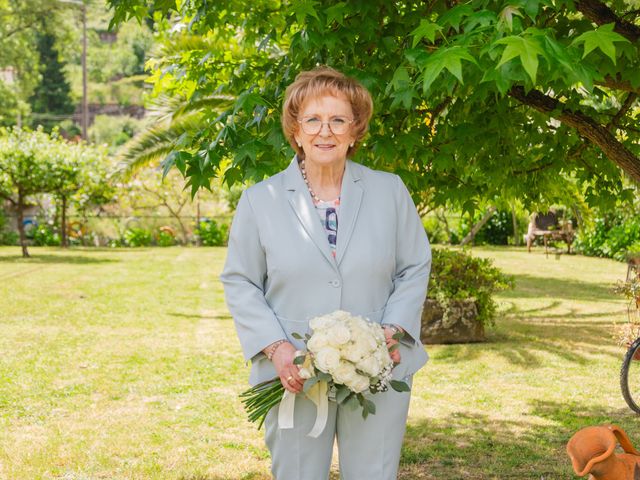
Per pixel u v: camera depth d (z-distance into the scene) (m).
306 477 2.38
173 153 3.34
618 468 2.54
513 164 4.82
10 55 39.16
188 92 5.30
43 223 25.31
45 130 57.12
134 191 24.64
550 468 4.29
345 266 2.34
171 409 5.52
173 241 25.61
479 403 5.76
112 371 6.77
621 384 5.42
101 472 4.18
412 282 2.46
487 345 8.02
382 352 2.17
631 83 3.53
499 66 2.14
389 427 2.39
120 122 61.88
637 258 7.50
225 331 9.07
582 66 2.26
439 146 4.10
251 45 5.12
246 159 3.34
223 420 5.25
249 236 2.41
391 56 3.55
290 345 2.29
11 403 5.62
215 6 4.45
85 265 17.62
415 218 2.53
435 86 2.58
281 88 3.66
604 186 5.15
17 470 4.20
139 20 4.34
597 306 11.07
